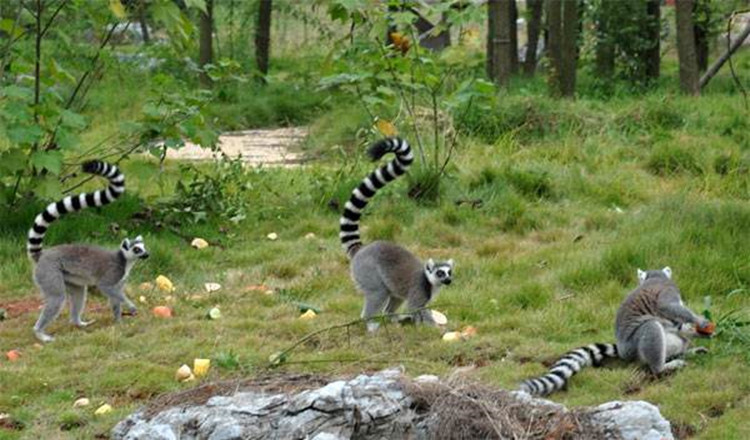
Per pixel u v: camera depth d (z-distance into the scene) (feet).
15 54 49.98
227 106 84.33
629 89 88.43
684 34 80.84
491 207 50.90
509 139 64.03
